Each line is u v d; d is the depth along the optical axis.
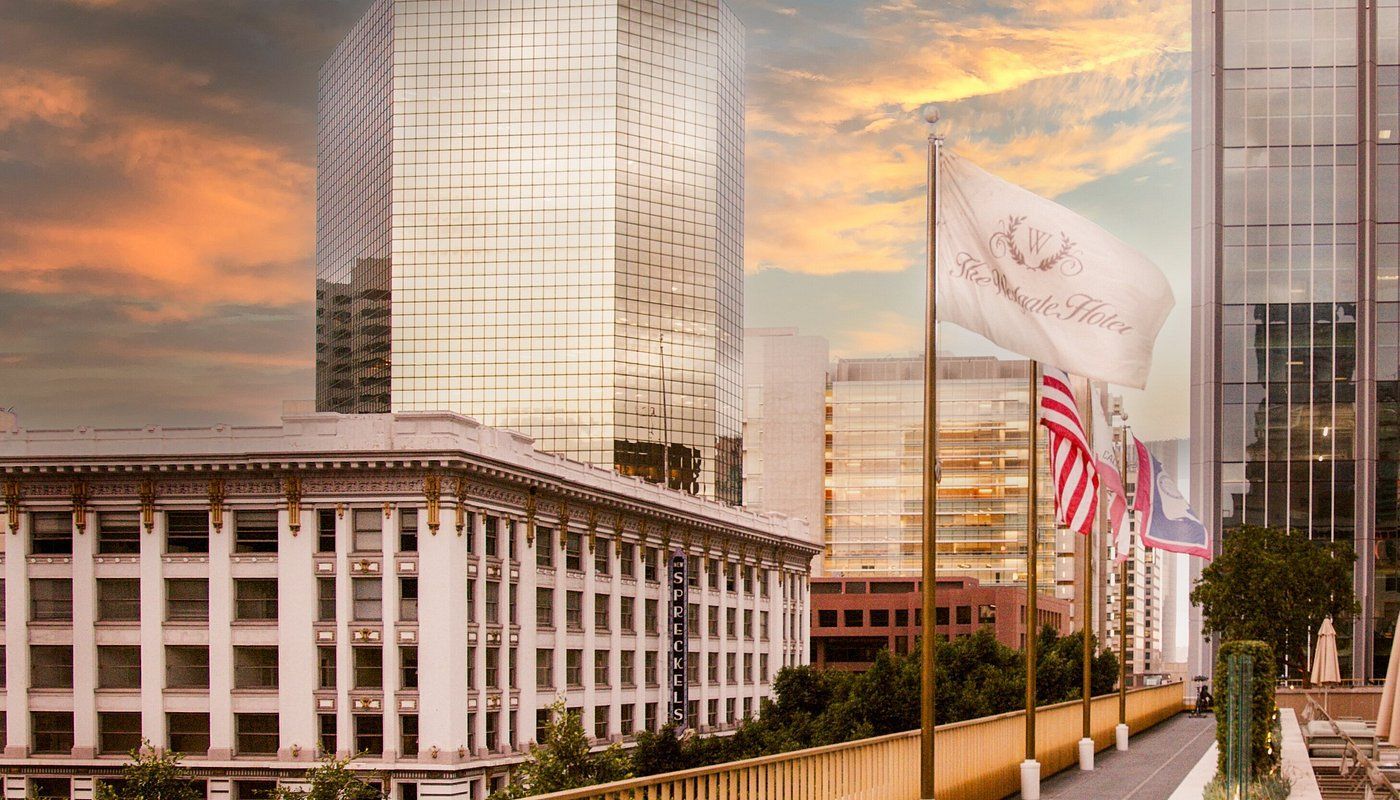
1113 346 26.88
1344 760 34.28
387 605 88.88
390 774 87.50
